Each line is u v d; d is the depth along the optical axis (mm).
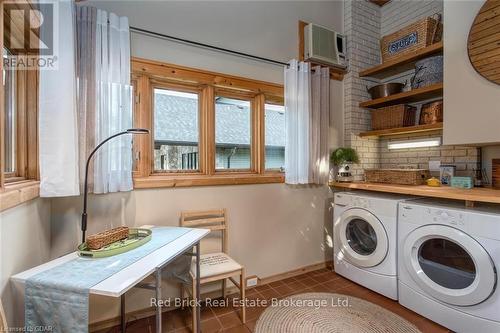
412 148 2879
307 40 2699
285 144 2525
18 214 1209
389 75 3049
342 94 3031
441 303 1781
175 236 1627
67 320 982
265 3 2518
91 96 1690
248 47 2410
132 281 1025
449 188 2135
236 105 2490
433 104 2457
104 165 1741
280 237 2607
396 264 2115
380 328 1790
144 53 1964
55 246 1708
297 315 1962
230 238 2336
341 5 3061
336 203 2650
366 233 2471
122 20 1802
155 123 2115
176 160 2199
